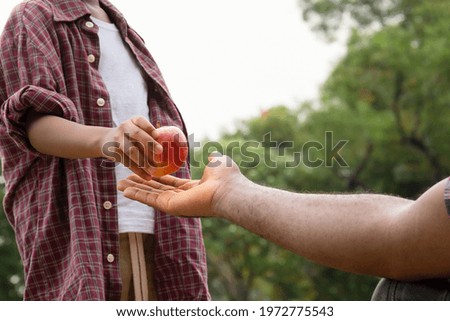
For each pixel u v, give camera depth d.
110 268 2.73
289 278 18.34
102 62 2.95
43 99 2.62
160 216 2.90
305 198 1.69
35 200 2.76
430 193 1.56
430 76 19.02
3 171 2.88
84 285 2.61
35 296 2.71
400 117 19.80
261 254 17.72
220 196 1.82
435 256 1.56
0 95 2.88
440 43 18.83
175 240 2.90
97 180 2.78
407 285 1.65
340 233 1.61
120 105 2.93
